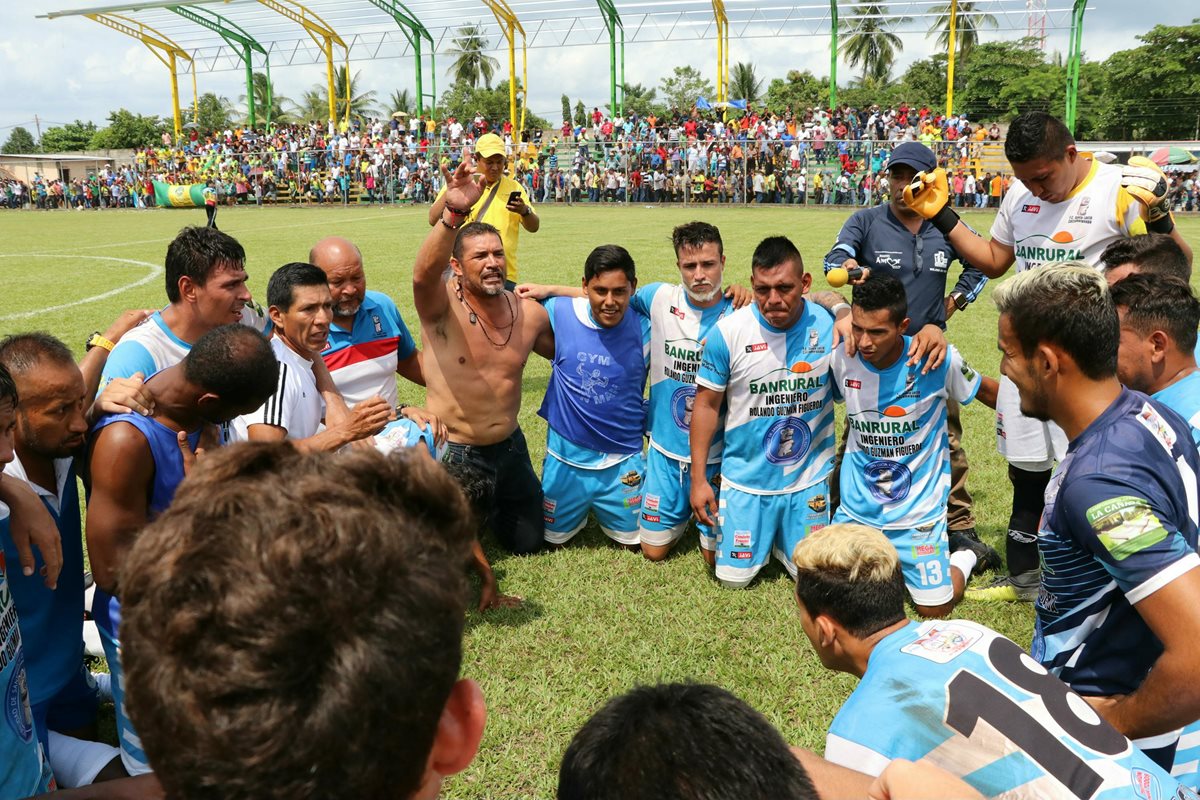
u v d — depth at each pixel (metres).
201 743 0.78
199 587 0.78
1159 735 2.11
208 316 3.66
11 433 2.24
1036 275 2.18
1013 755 1.90
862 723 2.05
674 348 4.76
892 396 4.21
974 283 5.34
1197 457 2.21
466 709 1.01
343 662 0.78
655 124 35.06
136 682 0.83
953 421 4.76
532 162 34.25
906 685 2.06
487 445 4.78
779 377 4.36
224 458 0.93
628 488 4.96
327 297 3.88
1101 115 52.22
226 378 2.72
